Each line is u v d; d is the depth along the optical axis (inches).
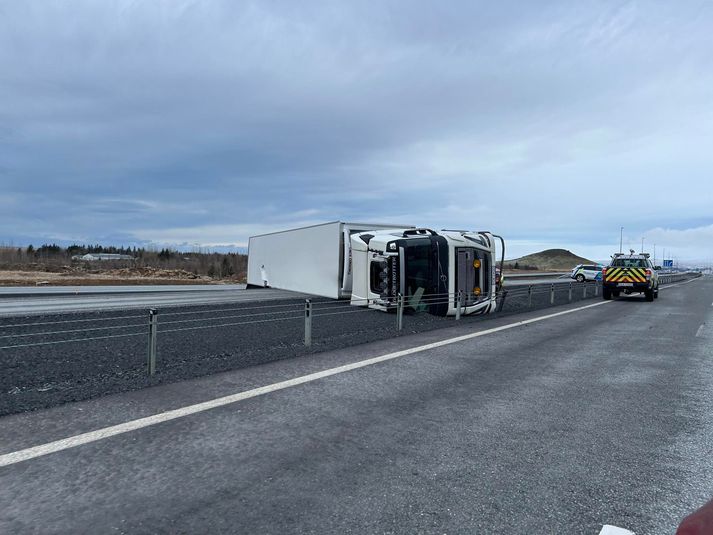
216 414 192.1
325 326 489.4
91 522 110.0
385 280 606.9
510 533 106.7
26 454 149.6
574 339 405.1
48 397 213.9
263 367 284.0
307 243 820.6
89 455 149.3
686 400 219.5
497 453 154.3
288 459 147.9
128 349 351.6
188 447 156.7
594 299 925.2
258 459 147.6
